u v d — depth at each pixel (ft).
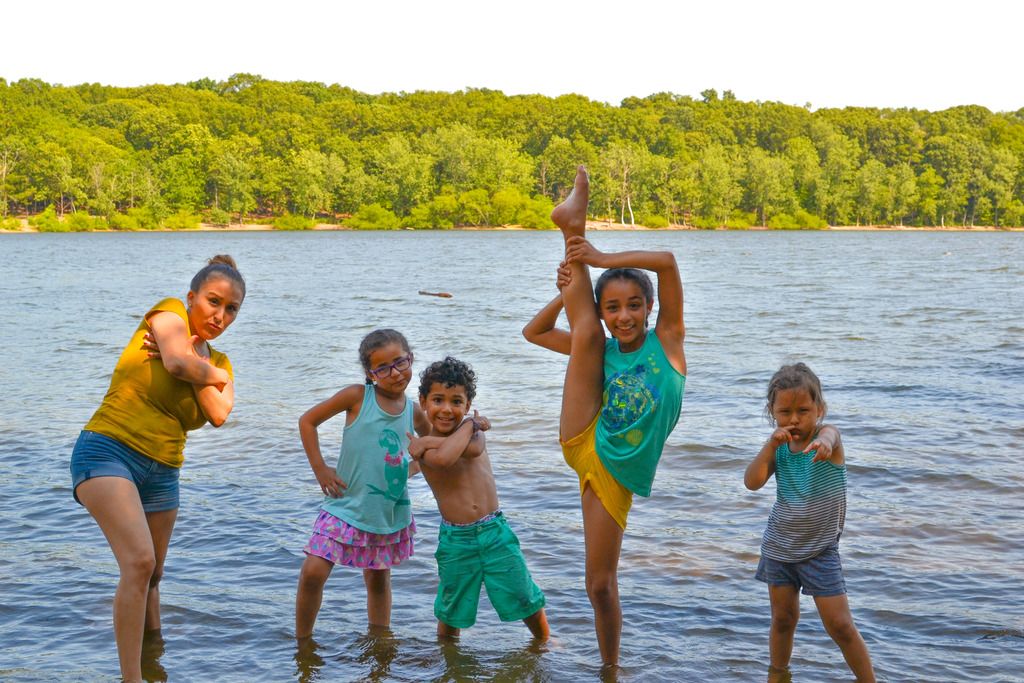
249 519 21.93
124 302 91.04
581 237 14.71
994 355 49.29
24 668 14.21
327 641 15.33
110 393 14.38
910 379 41.27
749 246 272.31
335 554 15.20
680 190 430.20
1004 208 474.49
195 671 14.23
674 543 20.02
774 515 14.06
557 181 436.76
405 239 317.42
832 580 13.58
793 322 68.90
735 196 440.04
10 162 386.11
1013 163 481.46
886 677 13.73
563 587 17.63
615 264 14.33
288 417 34.01
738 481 25.07
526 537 20.48
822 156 519.60
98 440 14.05
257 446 29.53
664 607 16.58
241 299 15.23
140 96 551.18
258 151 452.35
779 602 13.98
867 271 145.07
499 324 69.67
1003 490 23.73
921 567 18.37
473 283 120.98
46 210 380.78
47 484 25.12
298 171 407.64
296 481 25.40
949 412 33.81
